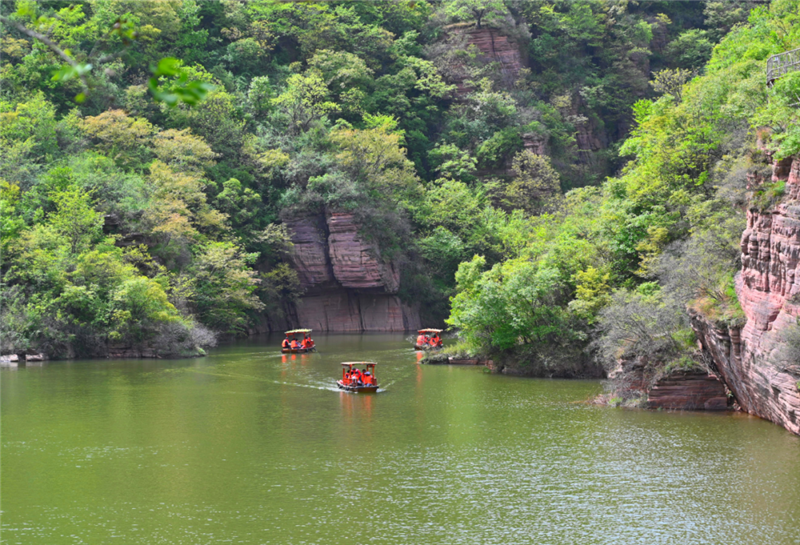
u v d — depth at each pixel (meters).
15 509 24.45
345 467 29.11
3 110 89.62
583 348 52.31
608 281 52.81
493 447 31.81
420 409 40.97
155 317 70.25
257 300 89.62
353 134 109.12
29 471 28.88
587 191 87.94
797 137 29.34
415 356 69.06
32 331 66.44
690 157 54.59
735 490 25.28
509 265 57.97
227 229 91.44
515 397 44.41
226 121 105.88
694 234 44.09
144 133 94.75
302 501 25.02
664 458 29.27
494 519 23.06
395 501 24.92
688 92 60.22
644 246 51.16
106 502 25.09
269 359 67.31
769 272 31.14
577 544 21.06
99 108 100.88
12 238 69.81
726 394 38.69
